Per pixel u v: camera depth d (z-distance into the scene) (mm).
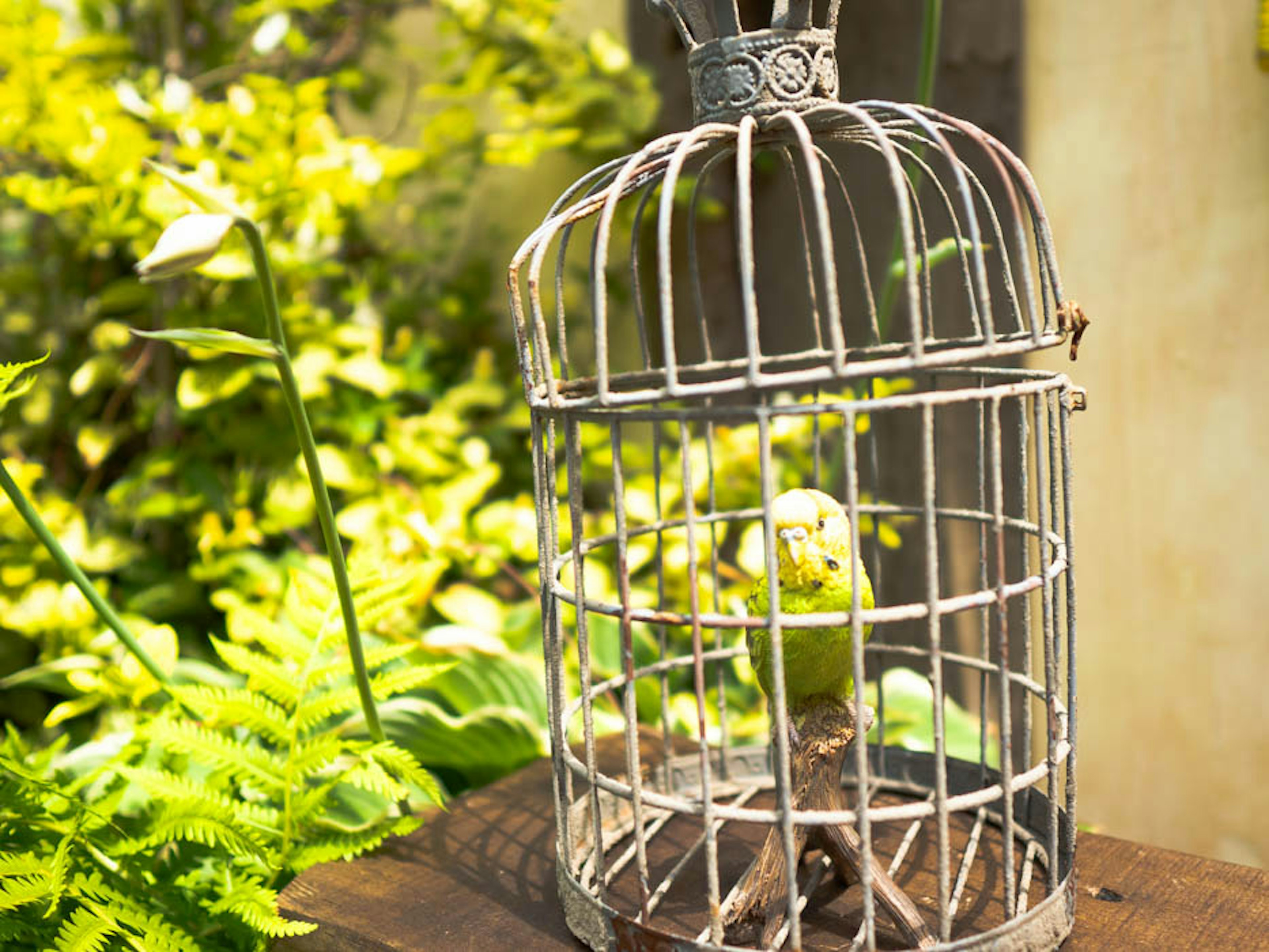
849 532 1050
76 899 1182
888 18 1757
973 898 1141
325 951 1145
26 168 1692
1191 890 1149
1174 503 1655
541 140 1917
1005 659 1041
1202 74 1574
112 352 1890
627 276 2209
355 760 1339
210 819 1185
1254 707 1619
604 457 1918
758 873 1106
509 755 1429
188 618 1854
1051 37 1650
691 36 1096
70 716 1447
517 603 1998
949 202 1203
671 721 1595
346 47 2197
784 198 1945
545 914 1150
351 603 1198
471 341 2312
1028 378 1226
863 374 990
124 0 2070
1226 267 1587
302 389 1647
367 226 2338
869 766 1302
